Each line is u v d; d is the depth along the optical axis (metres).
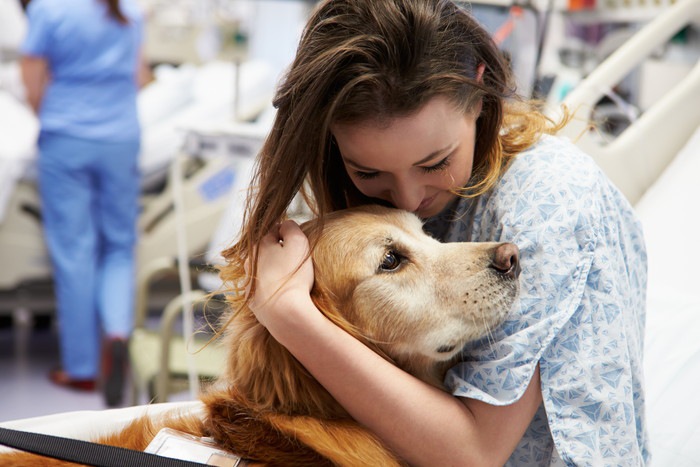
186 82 4.33
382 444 1.25
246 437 1.28
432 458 1.16
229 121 4.16
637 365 1.27
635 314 1.35
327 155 1.44
